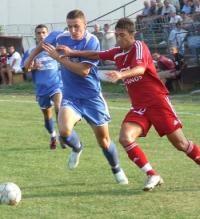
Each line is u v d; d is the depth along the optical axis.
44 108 21.31
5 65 49.78
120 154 19.56
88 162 18.12
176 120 14.45
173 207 13.00
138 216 12.38
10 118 29.33
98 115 15.45
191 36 42.66
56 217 12.42
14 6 62.12
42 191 14.59
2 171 16.89
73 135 16.42
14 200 12.58
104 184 15.27
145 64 13.82
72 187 14.98
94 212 12.73
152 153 19.52
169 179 15.66
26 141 22.44
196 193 14.19
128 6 61.31
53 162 18.27
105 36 48.34
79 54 14.97
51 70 21.38
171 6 47.84
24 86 47.56
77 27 15.34
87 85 15.43
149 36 47.81
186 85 40.22
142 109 14.39
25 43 58.09
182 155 19.16
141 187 14.88
